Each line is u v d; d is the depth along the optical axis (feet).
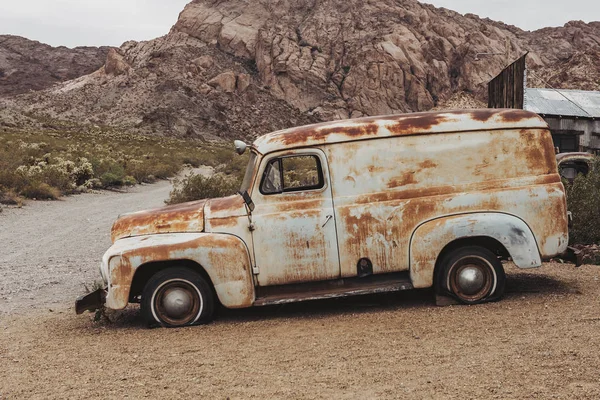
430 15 588.50
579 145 71.82
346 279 21.84
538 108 73.00
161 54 513.86
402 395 13.97
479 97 493.77
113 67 539.70
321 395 14.29
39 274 32.50
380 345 17.80
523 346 16.75
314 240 21.48
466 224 21.29
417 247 21.38
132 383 15.85
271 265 21.48
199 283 21.33
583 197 33.12
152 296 21.30
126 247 21.27
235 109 448.65
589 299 21.67
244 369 16.44
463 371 15.21
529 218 21.70
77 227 49.47
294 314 22.47
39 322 23.43
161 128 364.79
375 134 21.76
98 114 445.78
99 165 98.89
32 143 142.72
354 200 21.56
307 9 596.70
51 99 490.49
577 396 13.28
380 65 507.30
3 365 18.04
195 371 16.52
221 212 21.80
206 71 502.79
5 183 67.46
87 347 19.54
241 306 21.31
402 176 21.68
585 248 31.50
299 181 22.12
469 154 21.80
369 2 590.55
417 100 499.10
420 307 21.99
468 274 21.65
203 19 579.89
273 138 21.98
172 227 21.94
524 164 21.95
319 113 483.51
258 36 547.08
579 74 217.36
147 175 106.73
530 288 23.90
